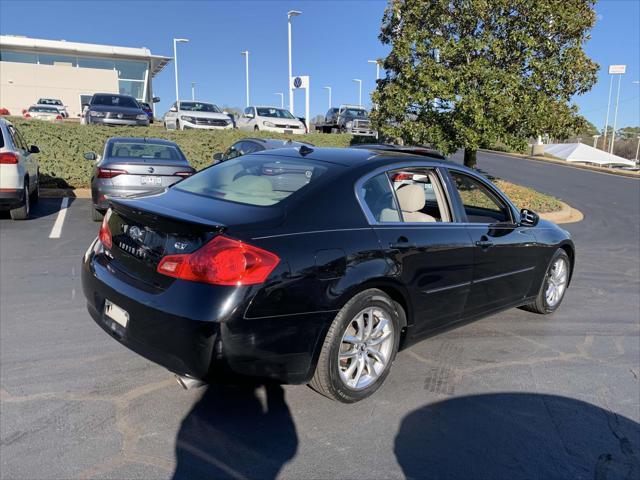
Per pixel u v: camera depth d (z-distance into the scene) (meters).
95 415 3.18
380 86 14.52
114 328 3.25
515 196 13.73
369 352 3.50
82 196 12.16
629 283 6.98
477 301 4.35
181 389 3.54
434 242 3.83
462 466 2.90
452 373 4.04
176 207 3.30
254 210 3.21
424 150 4.46
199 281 2.86
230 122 21.45
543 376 4.06
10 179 8.21
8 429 3.00
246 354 2.87
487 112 12.25
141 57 48.28
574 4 12.27
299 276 3.01
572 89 12.91
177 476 2.67
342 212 3.40
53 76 43.47
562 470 2.91
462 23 12.56
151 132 16.53
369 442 3.07
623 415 3.54
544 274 5.21
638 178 24.44
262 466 2.80
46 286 5.55
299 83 28.98
